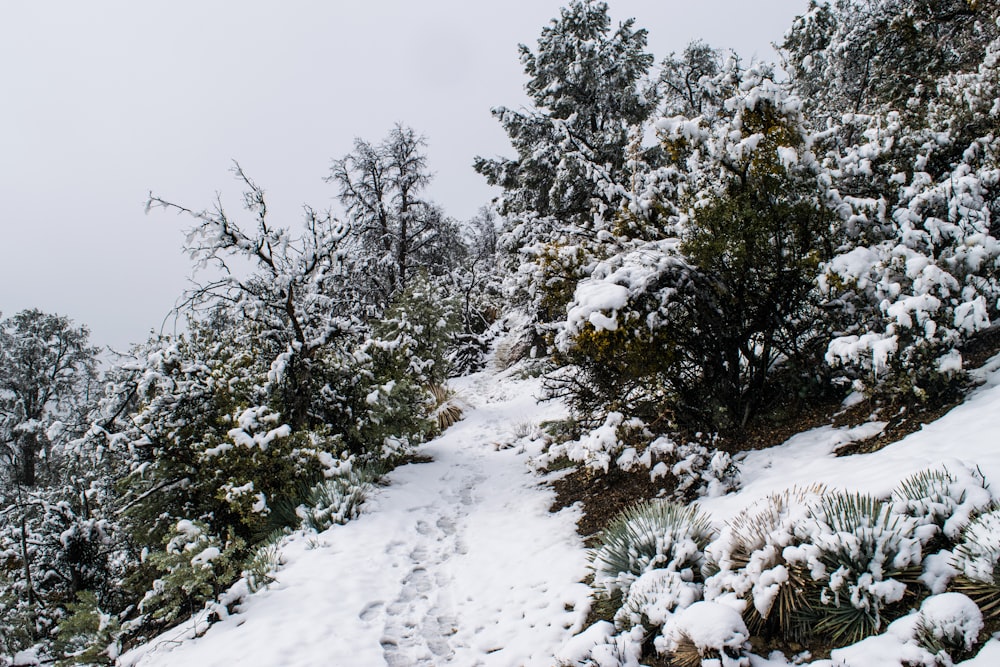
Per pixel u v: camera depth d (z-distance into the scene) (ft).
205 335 35.09
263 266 32.45
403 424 35.32
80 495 35.37
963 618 8.48
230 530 20.45
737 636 10.32
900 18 43.50
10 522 39.93
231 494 24.31
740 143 21.40
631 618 12.42
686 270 21.75
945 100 29.25
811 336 23.45
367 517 25.36
